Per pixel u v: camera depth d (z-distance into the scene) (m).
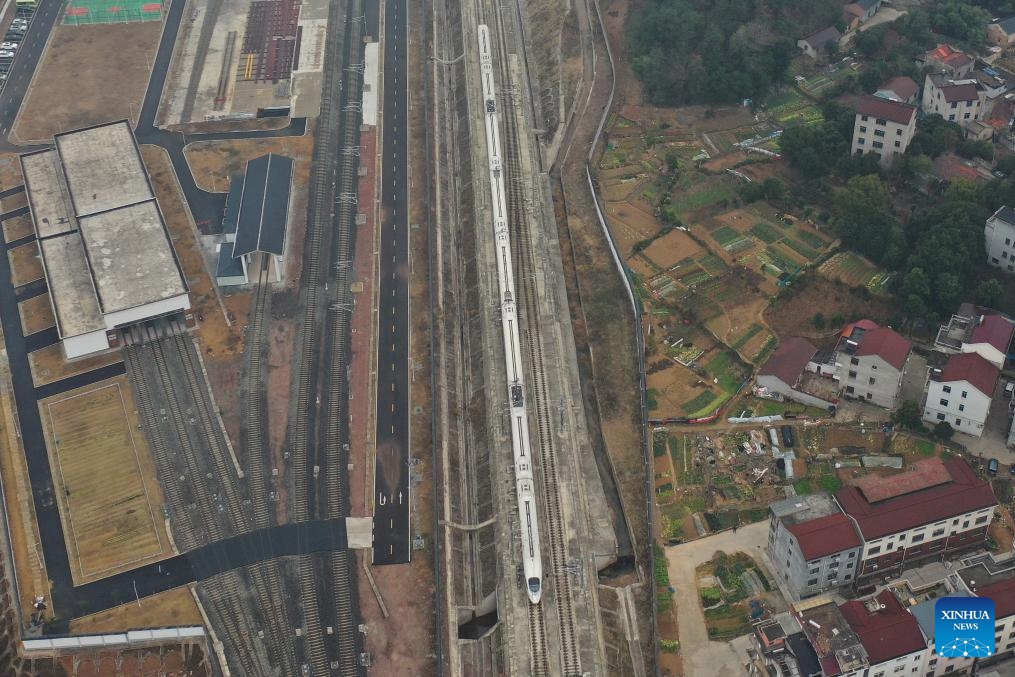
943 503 193.25
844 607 181.62
